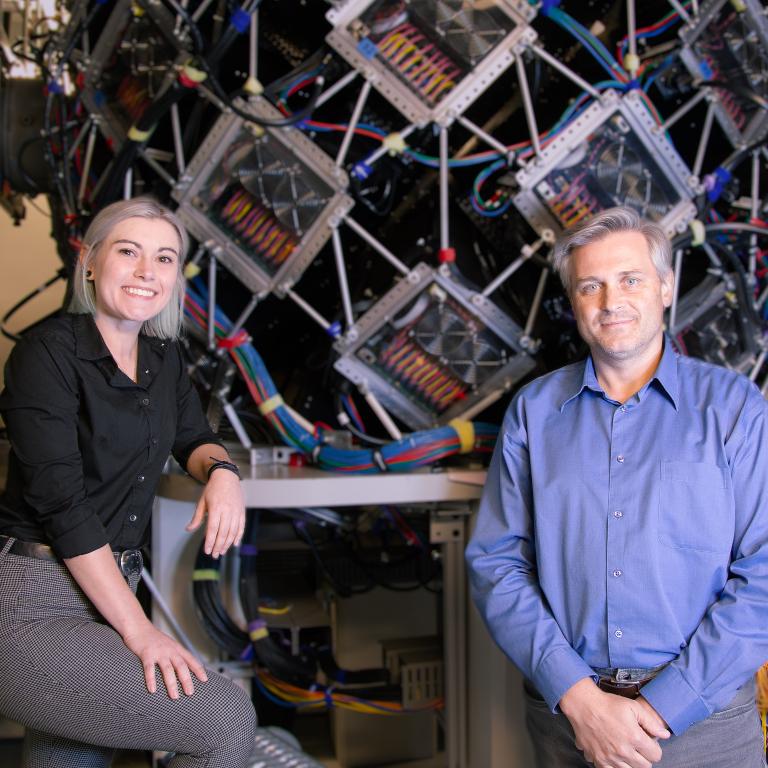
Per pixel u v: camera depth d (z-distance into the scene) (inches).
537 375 93.0
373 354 88.1
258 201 83.7
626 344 56.4
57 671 48.1
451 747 87.8
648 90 99.7
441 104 79.4
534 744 62.7
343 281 84.2
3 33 117.6
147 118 78.6
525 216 84.5
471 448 84.8
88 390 50.9
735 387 56.6
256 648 83.7
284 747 65.2
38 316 151.9
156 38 82.4
